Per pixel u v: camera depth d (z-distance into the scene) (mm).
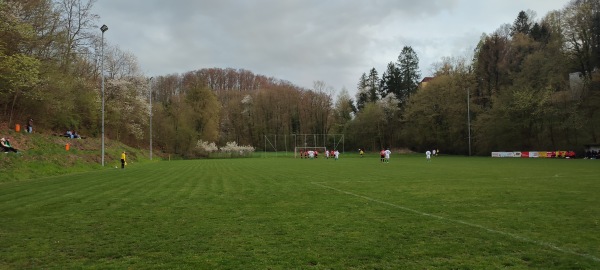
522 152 58938
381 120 85312
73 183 19625
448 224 9070
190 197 14055
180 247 7246
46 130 41031
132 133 62375
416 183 18688
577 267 6004
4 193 15477
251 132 94438
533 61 57156
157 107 73125
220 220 9734
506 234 8031
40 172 25094
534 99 55688
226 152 75375
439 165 35719
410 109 78375
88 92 48031
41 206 12109
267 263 6258
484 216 10016
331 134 88625
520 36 65000
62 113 40625
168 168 33875
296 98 97562
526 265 6105
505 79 66438
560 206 11445
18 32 27422
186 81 104625
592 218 9625
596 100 49969
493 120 61562
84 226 9148
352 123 88000
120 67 62062
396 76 96812
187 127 73688
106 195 14727
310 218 9930
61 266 6207
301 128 97312
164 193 15273
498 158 54500
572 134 55156
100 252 6969
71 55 44094
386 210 11039
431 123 73562
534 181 19125
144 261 6422
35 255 6816
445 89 71562
